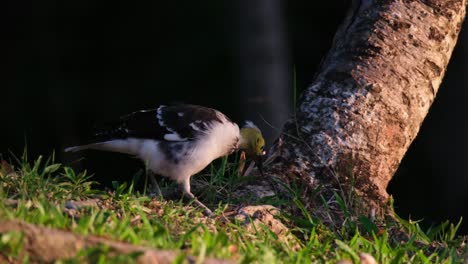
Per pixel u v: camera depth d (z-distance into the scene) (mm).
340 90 13430
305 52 26406
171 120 12531
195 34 27188
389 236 12227
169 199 12719
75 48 28266
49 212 9711
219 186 12914
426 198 23812
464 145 23547
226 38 26422
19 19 28422
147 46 27891
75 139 26688
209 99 26500
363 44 13664
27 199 10664
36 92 27500
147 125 12539
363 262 10438
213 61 26750
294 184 12781
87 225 9336
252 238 10992
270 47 24875
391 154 13398
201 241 9516
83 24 28484
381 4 13891
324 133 13195
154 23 27828
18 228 8562
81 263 8438
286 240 11383
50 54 28094
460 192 23609
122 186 11453
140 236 9648
